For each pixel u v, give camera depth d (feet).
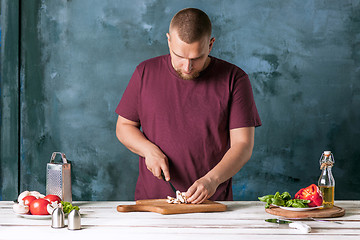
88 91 10.53
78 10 10.45
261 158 10.50
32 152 10.60
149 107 6.50
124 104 6.78
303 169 10.49
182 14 5.60
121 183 10.60
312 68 10.41
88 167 10.59
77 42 10.48
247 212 5.18
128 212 5.14
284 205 5.16
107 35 10.46
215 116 6.37
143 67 6.67
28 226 4.52
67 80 10.53
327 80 10.44
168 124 6.40
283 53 10.38
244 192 10.53
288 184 10.50
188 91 6.40
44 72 10.52
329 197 5.25
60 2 10.44
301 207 5.00
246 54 10.41
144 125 6.64
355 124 10.47
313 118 10.46
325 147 10.48
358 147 10.47
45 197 4.98
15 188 10.57
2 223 4.63
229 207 5.48
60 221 4.45
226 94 6.38
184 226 4.52
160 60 6.64
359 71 10.44
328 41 10.39
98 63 10.50
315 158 10.48
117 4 10.43
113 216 4.94
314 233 4.32
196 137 6.37
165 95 6.45
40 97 10.56
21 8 10.48
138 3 10.41
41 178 10.62
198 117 6.37
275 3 10.34
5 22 10.43
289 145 10.48
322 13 10.37
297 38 10.38
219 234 4.25
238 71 6.54
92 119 10.56
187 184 6.42
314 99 10.45
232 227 4.50
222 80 6.41
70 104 10.55
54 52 10.50
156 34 10.45
